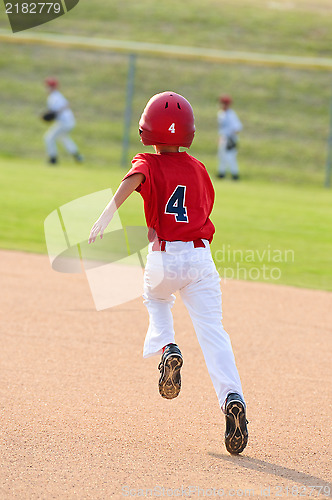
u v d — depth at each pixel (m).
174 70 83.19
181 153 13.25
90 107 76.75
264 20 94.50
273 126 74.50
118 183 51.97
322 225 41.25
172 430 14.02
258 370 18.17
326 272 30.47
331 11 98.69
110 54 85.88
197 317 12.87
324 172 67.50
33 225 36.34
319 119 76.06
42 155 67.94
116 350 19.16
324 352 19.95
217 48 86.94
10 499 10.79
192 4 98.56
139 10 95.75
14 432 13.45
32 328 20.64
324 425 14.66
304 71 83.94
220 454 12.92
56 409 14.80
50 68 83.12
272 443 13.57
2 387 15.93
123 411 14.92
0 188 46.34
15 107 76.44
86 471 11.91
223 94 79.25
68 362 17.97
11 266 28.19
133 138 72.06
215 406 15.56
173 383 12.91
